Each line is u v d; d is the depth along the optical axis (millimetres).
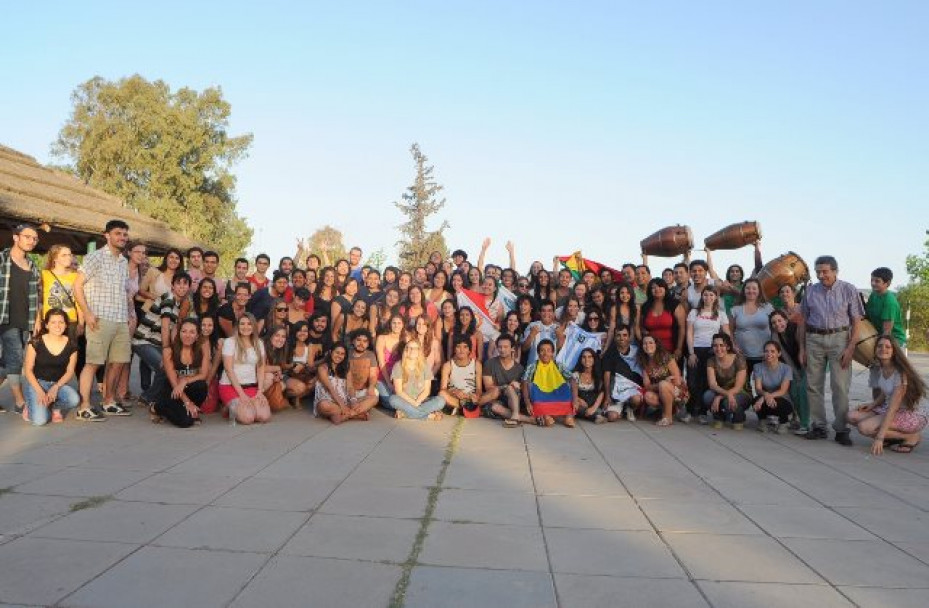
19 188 11836
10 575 3334
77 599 3096
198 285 8602
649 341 8570
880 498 5242
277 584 3326
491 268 10914
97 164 38781
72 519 4164
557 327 9281
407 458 6145
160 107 38844
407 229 41781
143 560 3566
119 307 7719
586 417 8602
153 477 5188
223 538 3924
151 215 38531
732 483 5594
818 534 4332
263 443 6590
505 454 6457
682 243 10641
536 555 3820
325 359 8148
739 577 3594
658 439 7508
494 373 8500
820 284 7762
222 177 42062
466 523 4340
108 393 7859
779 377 8094
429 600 3203
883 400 7352
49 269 7574
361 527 4191
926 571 3746
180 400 7344
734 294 9938
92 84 40375
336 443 6711
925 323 33281
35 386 7004
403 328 8438
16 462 5508
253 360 7832
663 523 4469
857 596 3393
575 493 5133
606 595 3318
